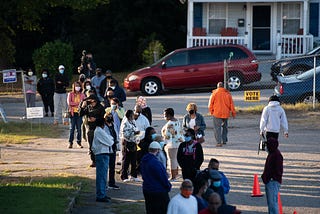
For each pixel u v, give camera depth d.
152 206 26.42
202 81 68.69
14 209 27.38
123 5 90.06
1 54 83.31
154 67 68.88
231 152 42.56
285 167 38.44
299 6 80.56
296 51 78.50
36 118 57.47
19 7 76.38
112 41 91.50
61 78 54.22
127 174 35.81
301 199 31.95
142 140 35.34
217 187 23.83
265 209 30.08
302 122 51.44
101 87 48.34
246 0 78.56
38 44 98.31
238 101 60.91
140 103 38.69
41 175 36.28
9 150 44.62
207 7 81.62
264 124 38.53
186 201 22.33
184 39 92.44
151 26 89.56
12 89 76.75
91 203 30.89
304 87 55.66
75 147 45.56
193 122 38.16
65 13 97.31
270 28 81.00
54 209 27.55
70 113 45.00
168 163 37.53
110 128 33.59
